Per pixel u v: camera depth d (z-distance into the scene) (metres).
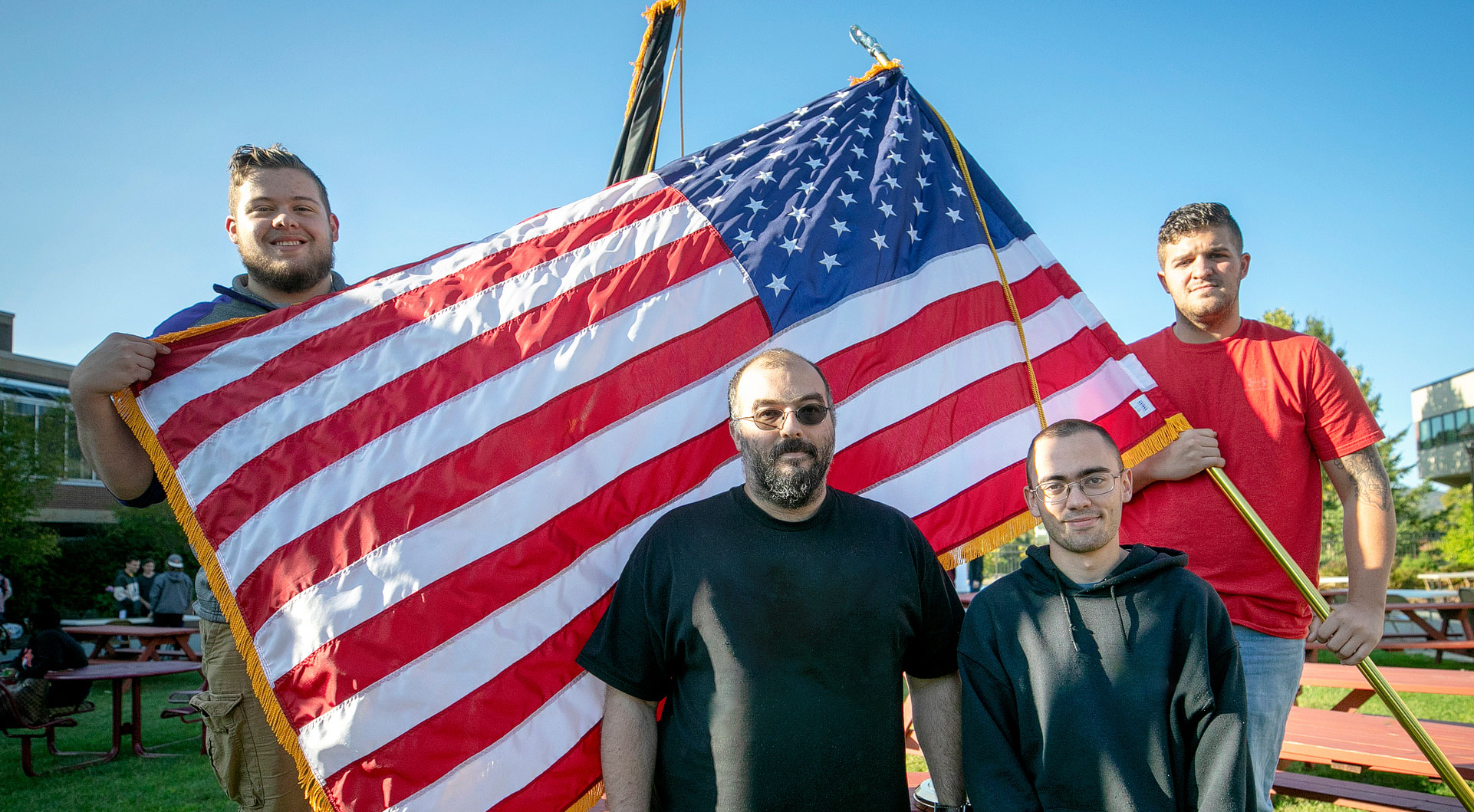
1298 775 4.43
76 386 2.68
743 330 3.12
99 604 22.47
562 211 3.36
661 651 2.50
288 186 3.25
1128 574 2.35
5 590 16.95
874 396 3.21
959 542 3.17
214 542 2.67
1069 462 2.43
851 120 3.80
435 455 2.76
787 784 2.24
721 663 2.34
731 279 3.17
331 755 2.50
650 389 2.98
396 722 2.53
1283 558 2.87
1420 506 32.12
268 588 2.62
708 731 2.33
